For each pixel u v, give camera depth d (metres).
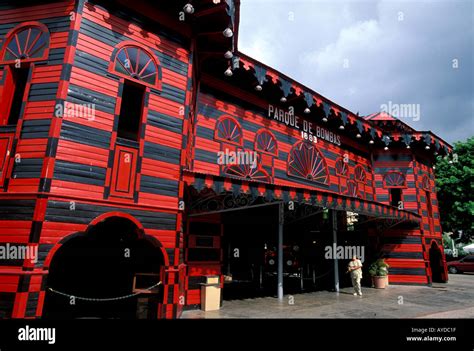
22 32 7.38
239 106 12.25
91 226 6.54
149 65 8.13
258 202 9.66
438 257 19.03
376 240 17.09
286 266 16.80
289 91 12.77
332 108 14.74
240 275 16.25
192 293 9.20
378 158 18.80
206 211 9.32
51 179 6.25
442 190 25.47
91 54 7.21
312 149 14.86
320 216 15.59
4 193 6.21
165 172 7.84
